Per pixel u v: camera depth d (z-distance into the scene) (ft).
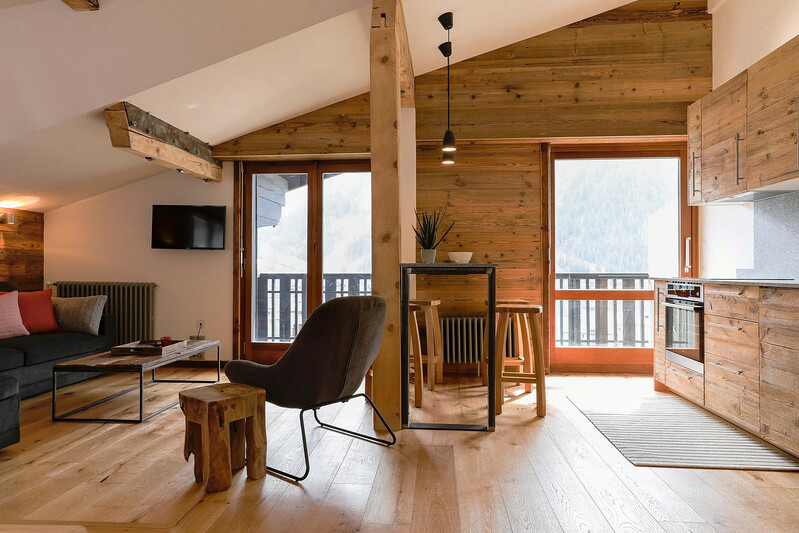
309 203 17.52
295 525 6.47
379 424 10.39
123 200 17.66
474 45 15.21
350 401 13.00
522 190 16.38
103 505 7.02
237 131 16.02
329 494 7.40
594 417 11.40
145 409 12.00
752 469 8.43
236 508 6.95
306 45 11.92
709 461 8.73
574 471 8.29
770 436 9.07
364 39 12.38
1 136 11.85
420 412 12.00
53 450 9.21
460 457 8.89
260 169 17.58
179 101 12.64
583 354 16.67
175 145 14.11
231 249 17.49
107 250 17.71
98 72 11.31
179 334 17.58
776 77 10.31
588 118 15.70
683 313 12.61
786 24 12.01
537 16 14.57
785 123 10.02
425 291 16.48
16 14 11.09
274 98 14.33
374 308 8.39
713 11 15.31
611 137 15.67
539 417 11.49
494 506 7.00
